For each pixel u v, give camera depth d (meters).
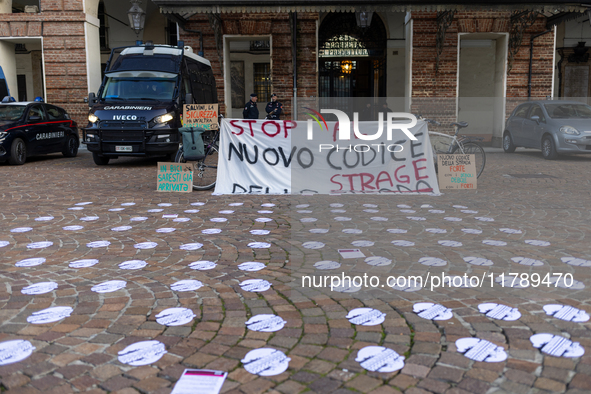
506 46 16.20
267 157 7.78
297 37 16.19
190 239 4.95
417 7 12.27
